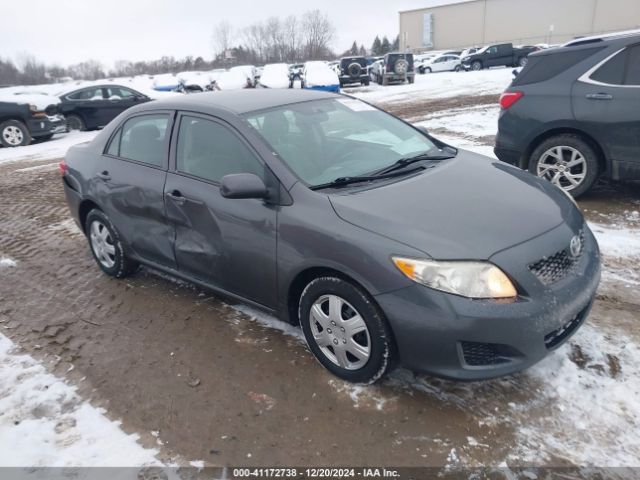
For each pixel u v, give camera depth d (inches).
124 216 162.4
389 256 101.5
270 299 126.6
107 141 173.3
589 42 208.4
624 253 170.4
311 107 151.4
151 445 103.3
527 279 99.6
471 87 813.2
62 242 225.3
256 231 122.7
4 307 166.9
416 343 100.7
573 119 208.8
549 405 105.7
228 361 128.4
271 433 104.7
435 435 101.0
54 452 102.7
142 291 170.2
